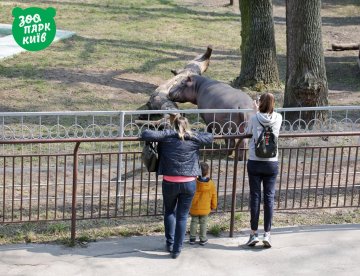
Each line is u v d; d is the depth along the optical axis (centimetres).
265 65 1856
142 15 2998
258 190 892
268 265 855
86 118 1552
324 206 1055
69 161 1234
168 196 851
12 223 895
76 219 898
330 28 2988
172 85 1603
